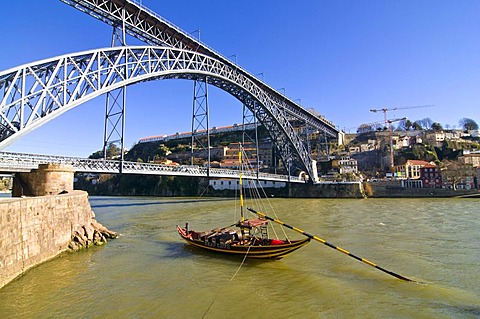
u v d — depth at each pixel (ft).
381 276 47.44
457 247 65.05
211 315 35.42
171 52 143.02
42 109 89.10
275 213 134.62
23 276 47.16
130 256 60.59
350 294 40.70
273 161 397.39
